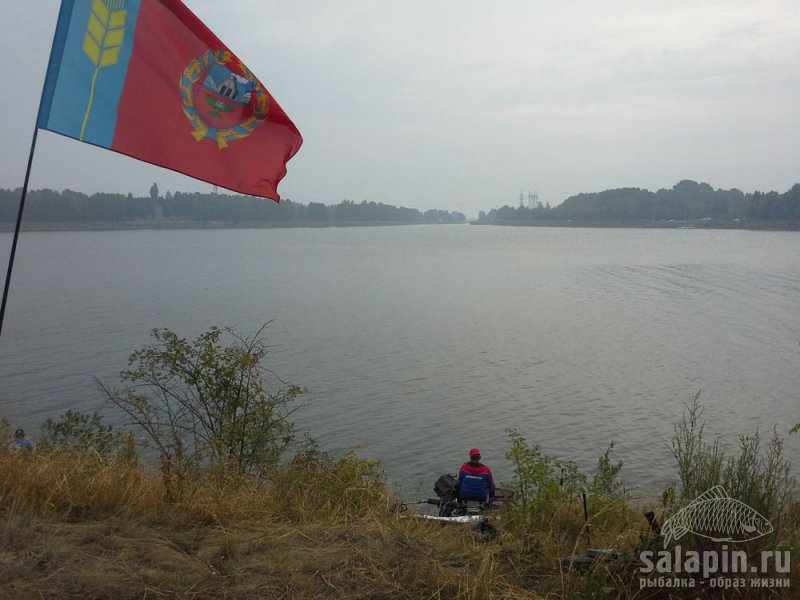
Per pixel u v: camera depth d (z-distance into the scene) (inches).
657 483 639.1
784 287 2448.3
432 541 210.5
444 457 725.9
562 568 195.8
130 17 258.2
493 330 1530.5
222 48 269.1
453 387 1013.8
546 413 889.5
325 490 269.6
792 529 209.9
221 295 2170.3
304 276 2883.9
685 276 2901.1
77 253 4276.6
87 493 219.1
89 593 160.2
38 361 1134.4
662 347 1338.6
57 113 243.0
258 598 167.5
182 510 220.7
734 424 844.6
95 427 486.3
